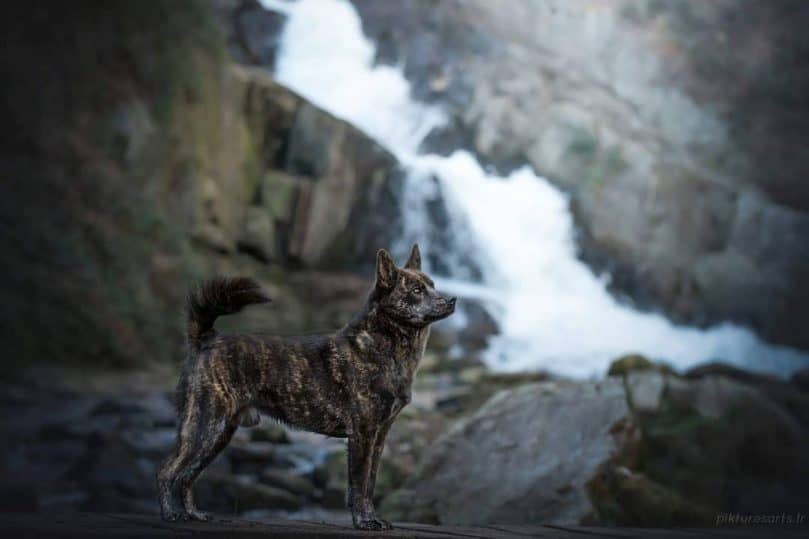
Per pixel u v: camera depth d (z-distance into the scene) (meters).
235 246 21.45
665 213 24.02
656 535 4.69
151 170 19.09
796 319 22.39
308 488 10.13
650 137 25.95
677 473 9.63
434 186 24.66
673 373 12.59
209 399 4.47
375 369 4.54
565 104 26.38
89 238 17.33
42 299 16.12
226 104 21.70
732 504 9.43
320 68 28.77
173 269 18.58
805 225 23.02
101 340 16.47
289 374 4.55
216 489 9.66
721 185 23.75
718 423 10.28
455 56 28.77
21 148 17.03
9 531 3.86
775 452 10.29
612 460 8.64
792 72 25.92
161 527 4.10
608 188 24.92
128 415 12.67
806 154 25.22
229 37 27.34
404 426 11.88
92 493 9.52
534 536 4.37
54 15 17.97
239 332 4.74
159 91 19.59
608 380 9.91
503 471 8.60
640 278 23.98
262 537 3.96
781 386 13.50
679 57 26.88
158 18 19.94
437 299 4.55
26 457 10.80
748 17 26.41
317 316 20.33
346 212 23.25
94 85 18.28
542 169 25.98
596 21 27.61
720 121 26.17
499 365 18.44
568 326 21.86
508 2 28.84
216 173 20.92
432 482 8.68
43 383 14.56
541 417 9.16
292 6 29.19
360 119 28.31
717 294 23.06
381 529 4.37
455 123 27.64
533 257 24.94
